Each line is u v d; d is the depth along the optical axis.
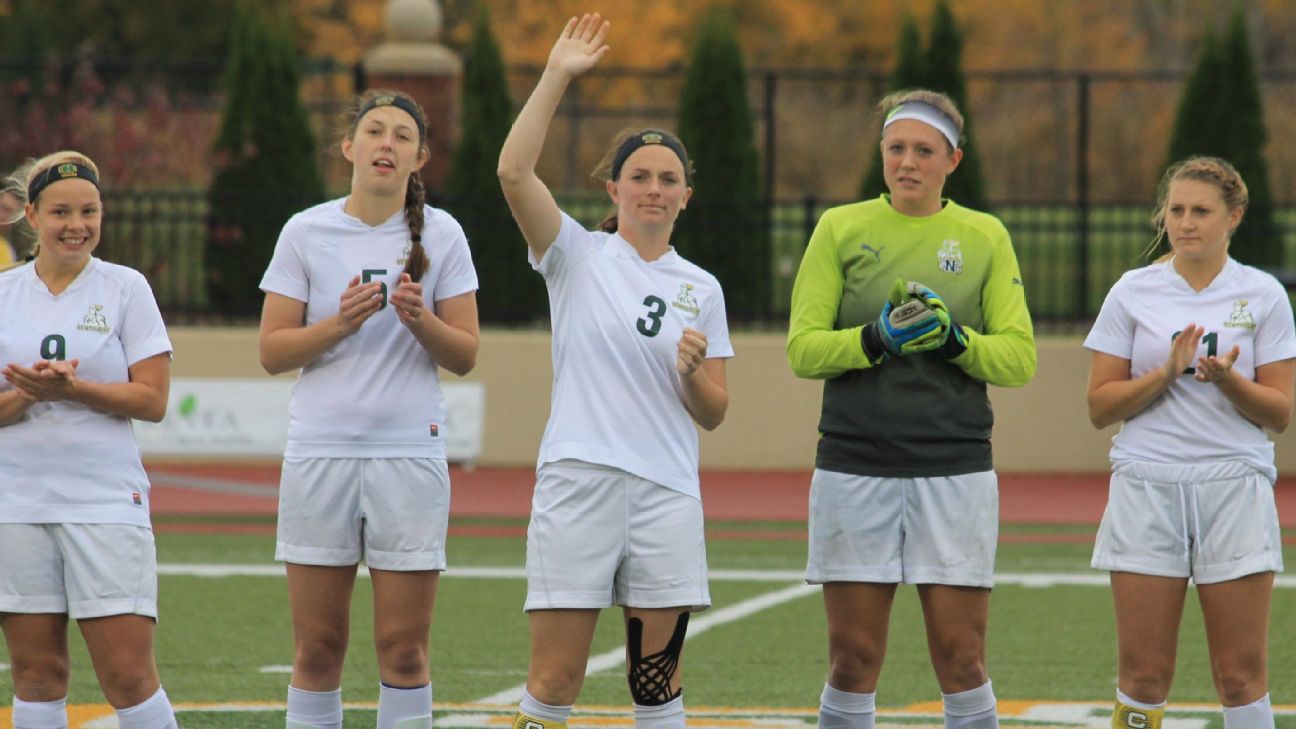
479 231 59.16
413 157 21.31
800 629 33.50
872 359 20.44
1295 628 33.31
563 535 19.75
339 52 113.69
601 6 111.06
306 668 21.53
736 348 56.97
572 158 64.62
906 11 59.53
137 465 20.42
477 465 57.31
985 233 21.36
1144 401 20.95
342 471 21.11
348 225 21.45
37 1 120.19
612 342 20.02
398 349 21.34
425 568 21.28
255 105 61.59
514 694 27.80
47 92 62.69
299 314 21.55
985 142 105.31
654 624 19.88
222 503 50.00
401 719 21.31
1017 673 29.75
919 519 20.91
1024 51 122.06
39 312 20.09
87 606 19.83
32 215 20.09
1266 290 21.11
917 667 30.20
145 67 62.47
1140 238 59.44
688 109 60.25
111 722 25.41
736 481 55.19
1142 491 21.08
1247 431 20.92
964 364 20.69
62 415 19.84
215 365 57.03
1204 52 58.97
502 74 61.06
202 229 61.38
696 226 58.91
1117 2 129.00
